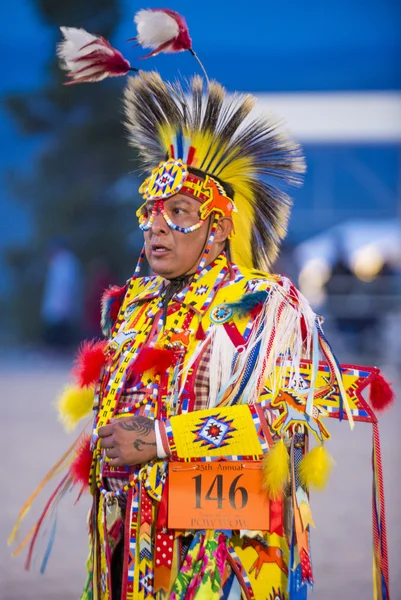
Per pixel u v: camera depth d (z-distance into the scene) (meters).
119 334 6.59
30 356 41.22
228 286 6.38
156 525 6.10
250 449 5.98
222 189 6.50
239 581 6.02
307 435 6.27
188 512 6.03
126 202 52.91
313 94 33.38
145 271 22.39
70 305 42.59
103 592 6.25
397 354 34.97
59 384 29.81
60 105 53.03
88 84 53.00
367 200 49.69
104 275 44.00
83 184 53.03
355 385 6.27
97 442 6.34
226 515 6.03
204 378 6.15
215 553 6.01
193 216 6.36
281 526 6.09
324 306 36.47
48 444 19.09
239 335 6.16
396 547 12.41
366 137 33.44
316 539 12.59
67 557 12.10
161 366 6.14
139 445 5.98
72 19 52.66
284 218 6.73
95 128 52.72
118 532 6.34
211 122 6.52
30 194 53.34
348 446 19.72
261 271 6.53
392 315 35.91
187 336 6.23
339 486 15.72
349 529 13.06
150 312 6.52
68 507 14.70
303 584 5.94
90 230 52.50
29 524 13.46
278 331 6.11
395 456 18.55
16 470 16.48
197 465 6.07
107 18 52.50
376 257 36.97
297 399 6.07
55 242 43.03
